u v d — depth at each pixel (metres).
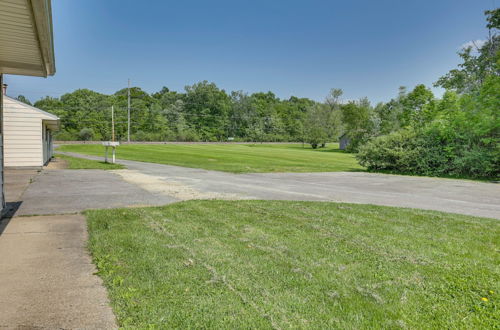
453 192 10.44
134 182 10.69
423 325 2.41
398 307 2.67
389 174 16.89
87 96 70.12
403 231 5.07
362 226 5.31
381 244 4.35
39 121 15.11
